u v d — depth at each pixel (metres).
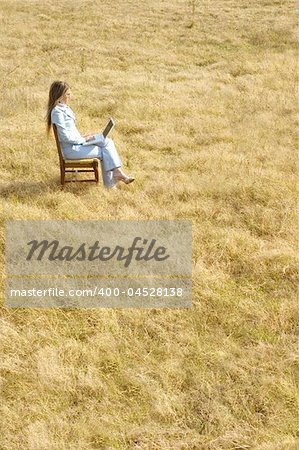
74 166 7.38
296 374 4.25
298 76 13.55
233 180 7.61
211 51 16.92
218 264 5.69
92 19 20.78
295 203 6.95
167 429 3.82
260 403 4.01
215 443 3.70
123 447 3.70
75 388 4.14
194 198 7.25
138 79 13.56
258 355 4.43
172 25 19.94
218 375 4.25
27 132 9.61
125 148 9.09
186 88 12.59
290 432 3.76
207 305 5.05
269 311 4.94
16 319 4.93
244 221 6.68
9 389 4.14
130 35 18.67
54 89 7.29
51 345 4.55
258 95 12.04
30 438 3.67
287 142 9.38
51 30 19.20
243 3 23.19
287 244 6.02
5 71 14.60
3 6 22.56
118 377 4.26
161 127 10.11
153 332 4.77
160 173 8.08
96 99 11.88
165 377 4.21
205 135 9.69
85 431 3.77
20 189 7.47
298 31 18.23
